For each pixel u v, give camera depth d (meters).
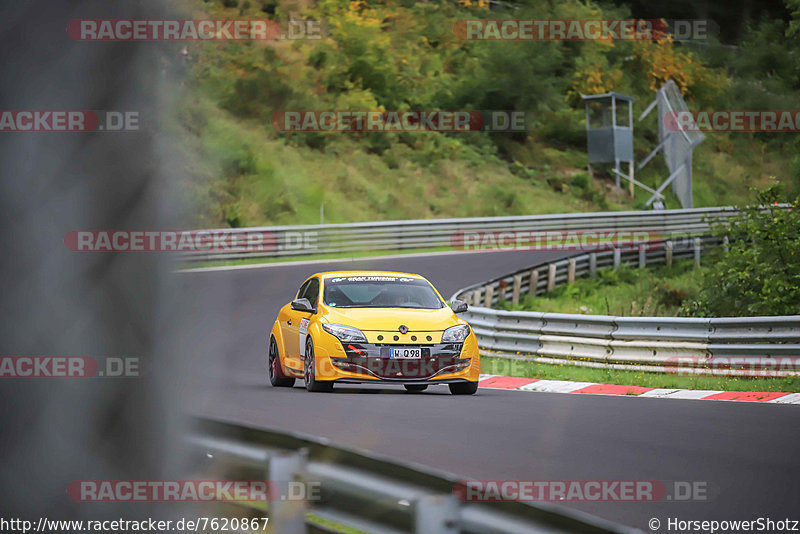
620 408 36.41
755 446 27.19
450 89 199.75
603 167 197.00
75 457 4.02
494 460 24.67
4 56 3.81
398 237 122.81
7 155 3.84
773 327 46.91
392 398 38.78
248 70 165.00
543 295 91.12
